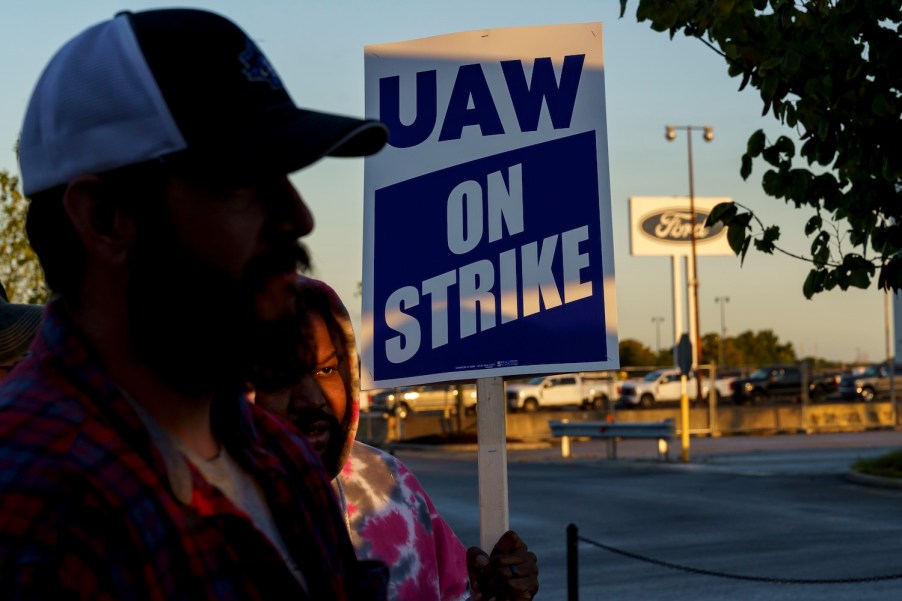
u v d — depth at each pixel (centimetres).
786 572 1063
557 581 1035
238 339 111
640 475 2192
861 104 429
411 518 243
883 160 432
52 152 109
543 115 302
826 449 2839
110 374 111
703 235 5897
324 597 124
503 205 299
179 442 114
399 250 302
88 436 102
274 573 111
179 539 103
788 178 452
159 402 113
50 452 100
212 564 106
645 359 11719
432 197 302
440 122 305
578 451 3111
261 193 112
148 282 108
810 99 439
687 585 1002
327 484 135
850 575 1043
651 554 1192
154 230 108
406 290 300
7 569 94
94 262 111
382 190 305
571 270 295
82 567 97
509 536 260
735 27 433
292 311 116
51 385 106
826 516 1495
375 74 310
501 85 304
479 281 297
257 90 113
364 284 302
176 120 107
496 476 288
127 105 108
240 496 120
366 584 132
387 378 297
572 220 297
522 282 296
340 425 224
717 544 1259
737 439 3416
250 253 111
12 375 109
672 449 3030
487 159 301
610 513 1564
